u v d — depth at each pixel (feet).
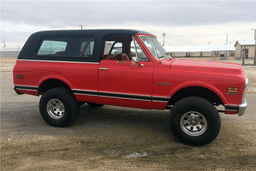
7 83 38.91
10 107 22.17
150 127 16.51
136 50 14.24
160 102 13.76
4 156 11.96
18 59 17.11
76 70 15.35
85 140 14.05
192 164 11.13
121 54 16.76
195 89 13.67
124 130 15.84
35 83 16.52
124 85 14.33
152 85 13.71
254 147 13.00
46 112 16.31
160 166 10.93
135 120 18.13
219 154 12.17
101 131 15.61
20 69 16.89
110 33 14.83
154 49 14.90
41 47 16.56
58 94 15.64
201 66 13.23
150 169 10.65
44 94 16.12
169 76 13.35
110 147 13.07
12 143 13.57
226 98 12.64
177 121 13.19
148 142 13.79
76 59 15.48
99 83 14.90
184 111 12.94
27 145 13.30
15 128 16.17
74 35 15.67
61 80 15.97
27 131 15.56
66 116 15.83
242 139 14.16
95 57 14.99
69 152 12.43
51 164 11.11
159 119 18.45
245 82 12.47
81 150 12.68
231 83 12.48
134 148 12.94
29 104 23.40
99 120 18.10
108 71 14.58
